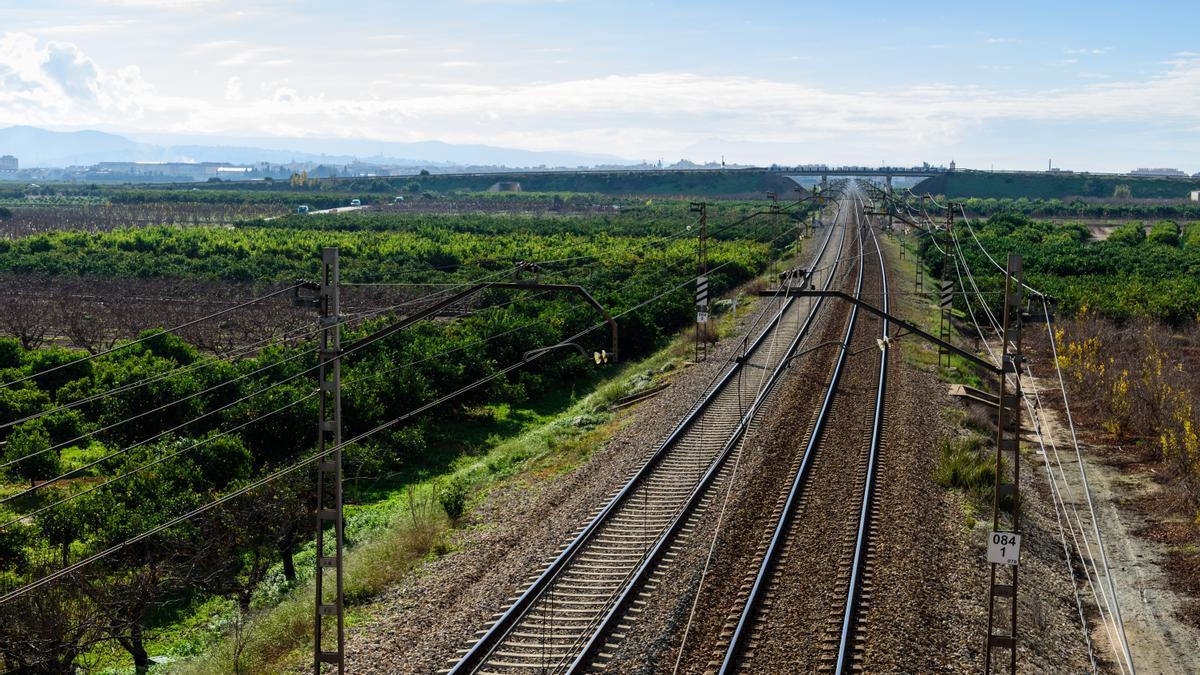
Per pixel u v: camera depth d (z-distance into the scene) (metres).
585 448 38.12
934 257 94.19
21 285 92.12
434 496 33.69
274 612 24.86
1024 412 48.75
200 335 67.56
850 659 20.75
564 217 177.62
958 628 22.91
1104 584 28.83
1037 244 121.31
